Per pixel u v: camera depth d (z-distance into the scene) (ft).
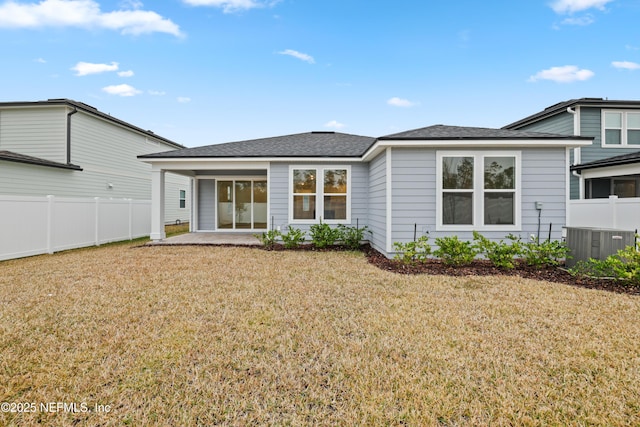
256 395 7.85
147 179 60.54
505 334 11.01
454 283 17.53
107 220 35.55
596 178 40.01
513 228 24.62
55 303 14.01
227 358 9.45
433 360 9.37
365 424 6.89
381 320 12.23
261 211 45.03
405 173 24.88
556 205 24.70
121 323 11.88
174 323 11.88
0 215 24.06
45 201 27.61
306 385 8.25
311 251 29.53
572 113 39.73
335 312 13.07
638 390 7.92
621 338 10.69
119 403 7.48
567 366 9.01
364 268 21.49
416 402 7.57
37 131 41.86
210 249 30.19
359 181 33.24
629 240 18.88
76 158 43.32
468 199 24.80
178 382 8.29
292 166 33.22
